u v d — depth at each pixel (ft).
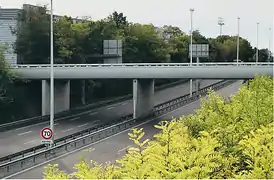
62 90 219.00
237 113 76.23
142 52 306.14
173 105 233.76
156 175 42.70
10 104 209.15
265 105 80.53
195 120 81.92
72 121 197.16
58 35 247.09
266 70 179.11
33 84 224.12
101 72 193.67
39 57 245.04
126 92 298.15
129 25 319.06
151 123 187.73
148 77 189.88
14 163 110.01
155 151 46.47
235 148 57.41
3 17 256.73
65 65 199.00
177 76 187.42
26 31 240.53
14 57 239.91
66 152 129.08
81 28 261.85
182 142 52.65
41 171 108.47
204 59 371.56
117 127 168.76
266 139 52.80
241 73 181.47
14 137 158.71
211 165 46.01
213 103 92.07
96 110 233.14
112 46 257.14
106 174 46.26
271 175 46.80
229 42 396.37
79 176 46.80
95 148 135.33
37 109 224.12
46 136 123.54
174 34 400.88
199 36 383.04
